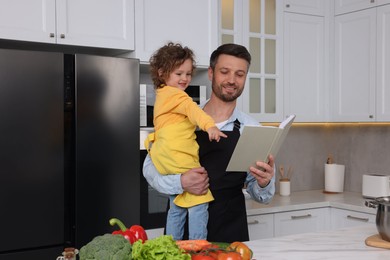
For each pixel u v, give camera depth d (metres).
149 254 1.17
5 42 2.54
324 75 3.74
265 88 3.47
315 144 4.09
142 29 2.78
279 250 1.72
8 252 2.14
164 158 1.93
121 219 2.45
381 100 3.38
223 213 2.04
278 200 3.53
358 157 3.93
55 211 2.25
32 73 2.18
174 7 2.89
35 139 2.19
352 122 3.60
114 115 2.42
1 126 2.11
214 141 2.04
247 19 3.32
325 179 3.91
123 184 2.45
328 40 3.74
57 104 2.25
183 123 1.94
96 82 2.36
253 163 1.90
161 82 2.01
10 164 2.13
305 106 3.65
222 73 1.98
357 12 3.53
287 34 3.55
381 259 1.62
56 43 2.51
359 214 3.27
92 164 2.35
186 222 2.07
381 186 3.48
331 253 1.69
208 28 3.02
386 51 3.34
